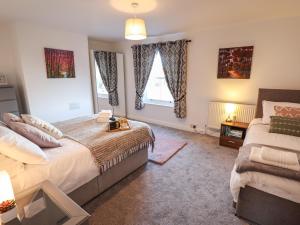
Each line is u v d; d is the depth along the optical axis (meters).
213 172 2.55
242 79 3.44
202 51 3.79
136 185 2.28
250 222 1.70
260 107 3.20
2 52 3.38
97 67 4.84
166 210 1.87
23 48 3.22
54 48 3.62
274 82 3.16
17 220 1.24
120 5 2.38
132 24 2.17
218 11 2.65
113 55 4.99
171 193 2.12
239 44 3.36
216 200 2.00
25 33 3.21
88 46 4.65
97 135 2.27
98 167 1.94
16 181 1.40
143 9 2.53
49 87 3.65
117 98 5.33
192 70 4.00
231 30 3.39
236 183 1.68
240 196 1.69
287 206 1.49
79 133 2.34
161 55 4.27
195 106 4.12
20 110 3.62
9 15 2.78
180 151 3.23
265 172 1.56
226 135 3.39
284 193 1.48
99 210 1.87
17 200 1.32
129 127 2.56
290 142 2.13
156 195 2.09
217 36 3.56
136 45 4.69
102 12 2.65
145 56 4.59
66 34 3.78
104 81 5.01
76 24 3.29
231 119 3.53
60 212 1.22
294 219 1.49
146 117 5.11
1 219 1.20
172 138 3.83
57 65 3.71
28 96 3.38
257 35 3.16
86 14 2.73
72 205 1.24
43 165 1.57
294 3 2.37
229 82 3.59
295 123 2.41
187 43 3.92
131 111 5.39
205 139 3.78
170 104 4.63
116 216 1.79
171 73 4.20
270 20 3.01
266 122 2.84
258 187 1.59
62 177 1.65
